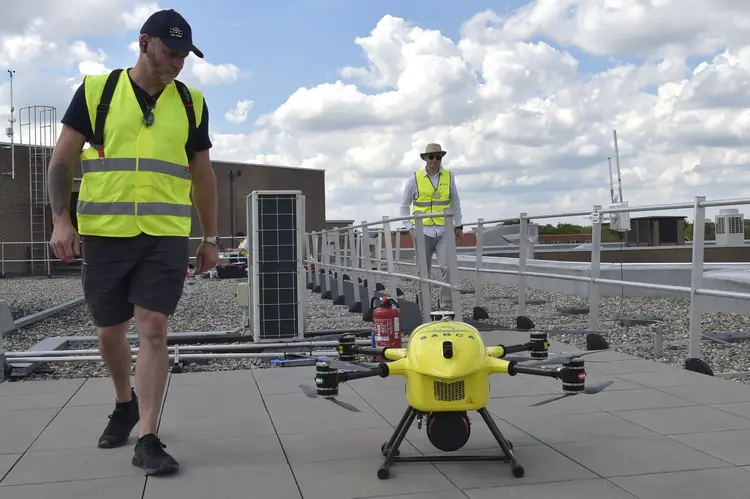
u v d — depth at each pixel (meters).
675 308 10.38
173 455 3.79
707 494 3.14
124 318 3.78
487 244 31.33
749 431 4.07
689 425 4.21
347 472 3.48
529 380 5.51
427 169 9.53
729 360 6.44
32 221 26.56
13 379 6.14
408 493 3.20
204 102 3.99
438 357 3.21
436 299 12.38
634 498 3.11
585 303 11.35
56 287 19.27
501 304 11.73
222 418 4.55
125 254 3.64
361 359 6.52
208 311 11.88
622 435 4.03
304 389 3.53
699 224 5.98
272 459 3.71
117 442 3.95
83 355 6.69
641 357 6.56
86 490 3.29
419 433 4.13
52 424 4.46
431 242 9.58
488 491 3.21
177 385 5.56
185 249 3.76
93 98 3.65
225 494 3.22
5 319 9.41
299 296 7.92
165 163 3.68
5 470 3.58
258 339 7.84
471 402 3.22
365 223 10.00
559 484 3.28
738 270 12.09
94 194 3.64
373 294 10.22
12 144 25.95
